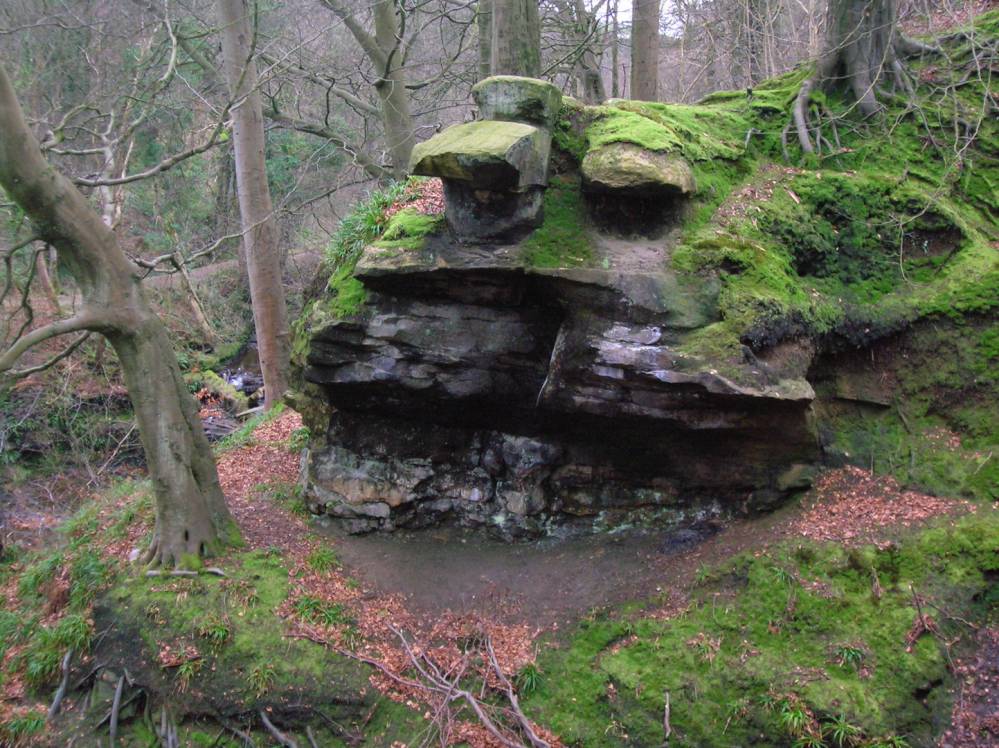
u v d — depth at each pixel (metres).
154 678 6.38
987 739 4.74
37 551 9.34
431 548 7.28
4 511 11.70
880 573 5.44
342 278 7.17
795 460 6.21
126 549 7.57
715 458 6.31
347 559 7.26
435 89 17.75
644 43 12.92
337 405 7.39
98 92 11.98
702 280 5.91
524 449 7.00
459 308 6.52
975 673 4.99
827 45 7.74
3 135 5.44
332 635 6.39
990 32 7.85
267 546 7.36
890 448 6.28
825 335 6.28
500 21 8.94
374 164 13.52
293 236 20.48
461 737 5.64
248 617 6.49
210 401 15.55
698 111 7.79
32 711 6.66
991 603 5.25
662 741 5.20
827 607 5.36
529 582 6.69
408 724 5.84
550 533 7.10
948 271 6.57
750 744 5.01
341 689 6.02
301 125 13.34
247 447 9.98
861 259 6.78
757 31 13.96
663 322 5.80
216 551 7.16
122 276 6.51
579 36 14.58
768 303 5.81
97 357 13.87
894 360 6.52
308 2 17.00
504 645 6.18
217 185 20.69
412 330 6.60
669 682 5.40
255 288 11.77
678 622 5.75
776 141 7.64
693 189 6.30
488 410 6.93
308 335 7.58
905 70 7.73
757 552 5.90
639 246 6.27
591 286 5.91
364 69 16.38
